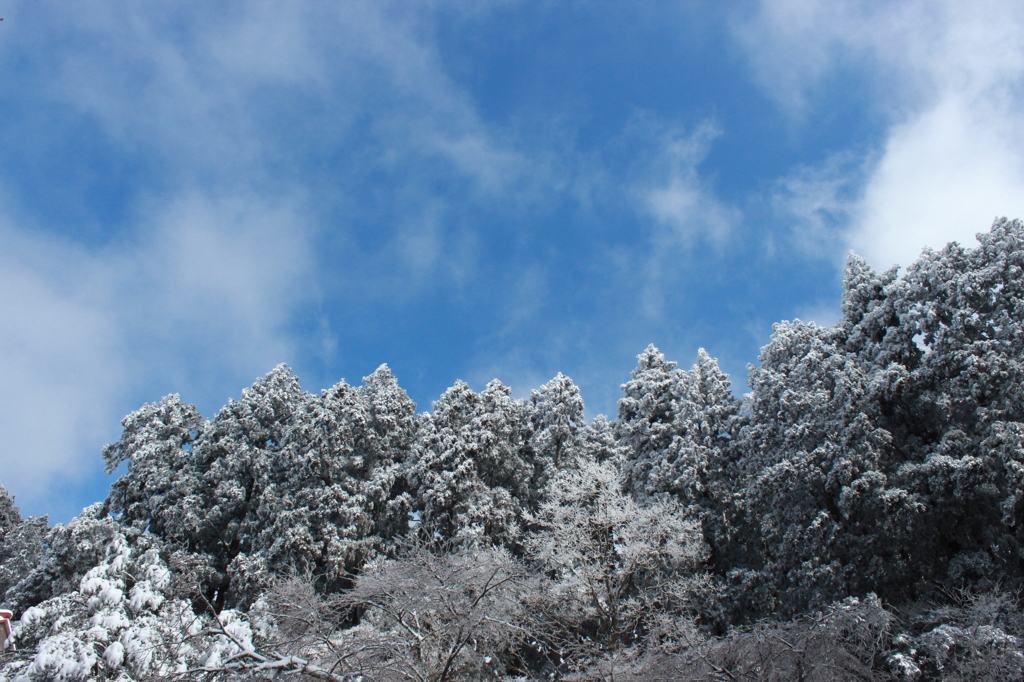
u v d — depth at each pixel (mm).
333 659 13523
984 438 22719
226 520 32406
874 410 25312
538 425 38375
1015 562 22094
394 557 31141
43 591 26281
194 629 14516
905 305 27156
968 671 17484
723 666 16000
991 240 25828
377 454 35656
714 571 29094
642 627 24312
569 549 25469
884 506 22719
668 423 32312
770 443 27969
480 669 18438
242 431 34219
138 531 29094
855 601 19984
